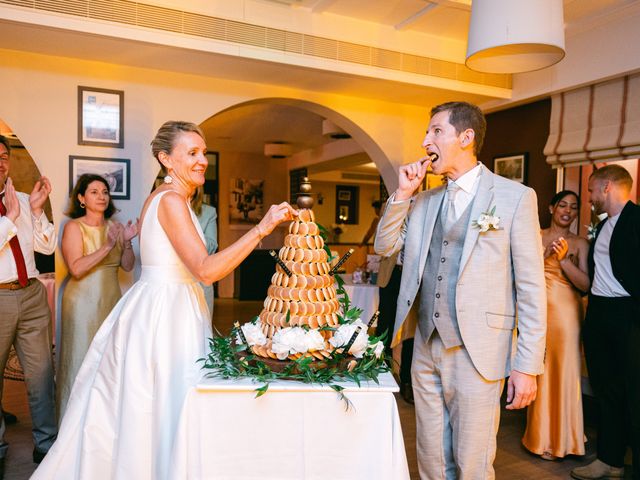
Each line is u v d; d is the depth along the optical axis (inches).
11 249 98.7
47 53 125.9
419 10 131.0
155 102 139.9
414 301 75.2
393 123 175.5
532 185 168.4
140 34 112.9
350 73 137.4
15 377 164.6
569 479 104.1
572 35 143.7
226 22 122.0
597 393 105.0
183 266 70.2
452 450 71.7
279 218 61.2
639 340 98.6
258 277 358.3
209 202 377.7
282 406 55.6
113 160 135.6
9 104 125.2
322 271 62.4
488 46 83.8
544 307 64.8
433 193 74.2
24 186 261.4
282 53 128.5
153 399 64.1
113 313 74.0
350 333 57.8
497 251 65.5
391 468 55.3
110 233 110.7
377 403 56.5
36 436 105.8
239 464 55.3
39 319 104.3
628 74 132.1
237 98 150.3
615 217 105.0
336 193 502.6
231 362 58.4
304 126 273.7
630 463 114.6
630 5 125.3
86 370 72.1
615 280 102.7
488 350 65.4
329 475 56.4
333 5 128.0
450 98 167.0
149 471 63.2
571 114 148.6
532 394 64.9
